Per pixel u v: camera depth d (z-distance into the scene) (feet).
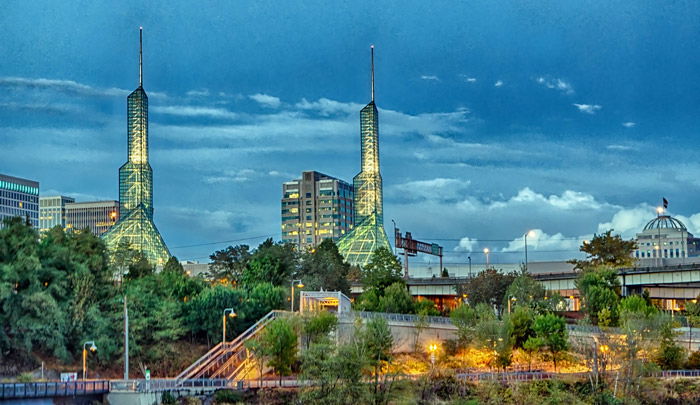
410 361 562.25
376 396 466.70
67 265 525.75
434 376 502.38
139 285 583.58
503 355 558.15
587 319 643.86
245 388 457.68
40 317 483.51
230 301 563.89
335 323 550.36
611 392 498.69
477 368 556.92
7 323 480.64
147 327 539.29
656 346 555.28
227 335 564.71
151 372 518.78
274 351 495.41
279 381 475.31
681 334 577.43
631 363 511.81
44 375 474.49
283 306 647.97
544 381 504.02
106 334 514.27
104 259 590.14
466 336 581.94
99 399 408.67
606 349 528.63
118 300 534.37
